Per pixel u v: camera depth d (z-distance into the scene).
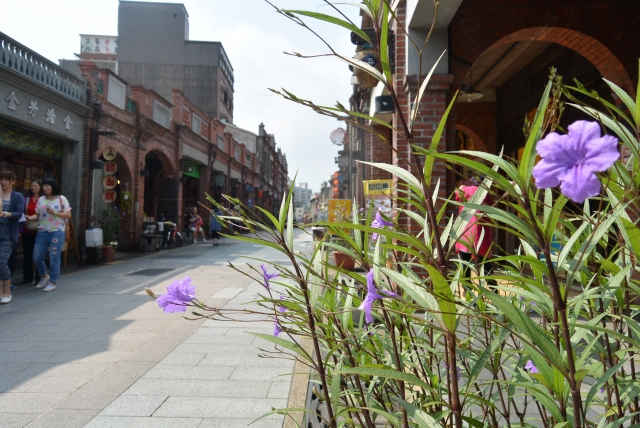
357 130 12.55
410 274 0.92
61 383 3.06
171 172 17.83
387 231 0.70
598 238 0.62
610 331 0.63
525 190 0.58
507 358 1.14
